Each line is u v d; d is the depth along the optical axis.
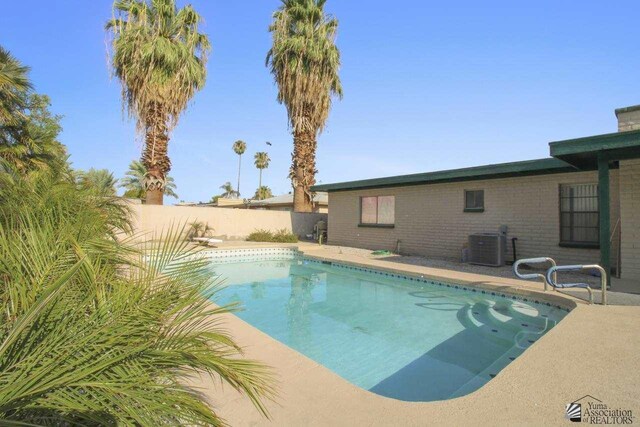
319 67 17.70
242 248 12.88
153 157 15.76
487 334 5.42
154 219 15.43
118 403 1.38
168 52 14.84
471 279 7.71
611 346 3.63
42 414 1.33
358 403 2.57
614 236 8.46
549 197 9.67
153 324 1.79
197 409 1.55
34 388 1.30
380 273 9.59
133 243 2.88
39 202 3.45
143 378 1.52
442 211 12.05
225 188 67.81
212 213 16.73
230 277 10.10
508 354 4.65
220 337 1.94
